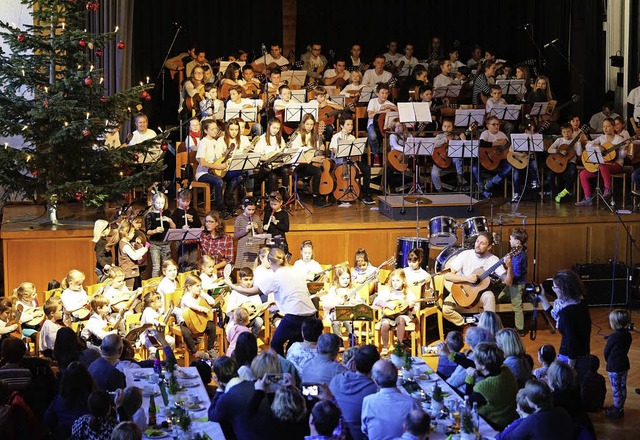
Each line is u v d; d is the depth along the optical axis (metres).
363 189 16.55
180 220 13.92
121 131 16.41
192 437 7.85
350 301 12.60
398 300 12.42
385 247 14.79
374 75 19.16
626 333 10.48
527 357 9.53
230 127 15.47
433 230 13.74
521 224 14.95
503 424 8.31
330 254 14.66
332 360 8.80
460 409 8.16
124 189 13.73
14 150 13.37
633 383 11.54
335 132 17.77
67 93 13.66
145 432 8.04
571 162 16.61
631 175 16.17
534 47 21.41
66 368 8.61
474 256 13.02
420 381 9.29
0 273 15.19
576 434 8.17
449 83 19.05
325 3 21.23
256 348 8.77
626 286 14.67
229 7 20.72
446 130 16.70
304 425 7.66
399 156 16.80
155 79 20.34
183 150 16.23
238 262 13.76
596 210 15.83
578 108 20.86
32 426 7.94
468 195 15.80
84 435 7.36
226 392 7.94
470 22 21.53
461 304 12.90
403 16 21.45
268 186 15.67
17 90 14.04
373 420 7.73
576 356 10.12
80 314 12.01
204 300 12.14
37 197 15.15
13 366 8.83
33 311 12.01
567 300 10.19
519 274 13.21
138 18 20.14
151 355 11.38
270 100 17.97
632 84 20.03
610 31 20.73
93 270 13.94
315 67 19.97
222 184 15.14
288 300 11.02
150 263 13.98
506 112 17.06
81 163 13.76
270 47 21.06
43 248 13.76
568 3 20.95
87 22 16.27
